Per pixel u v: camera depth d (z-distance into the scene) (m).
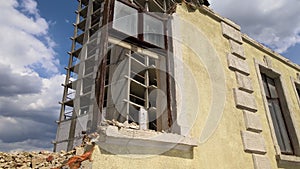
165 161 3.09
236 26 6.34
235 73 5.36
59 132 19.67
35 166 2.65
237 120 4.69
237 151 4.25
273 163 4.80
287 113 6.25
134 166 2.77
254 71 5.99
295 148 5.77
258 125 4.99
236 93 4.99
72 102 22.30
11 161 2.68
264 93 5.79
